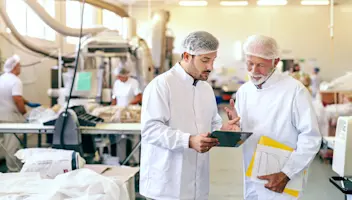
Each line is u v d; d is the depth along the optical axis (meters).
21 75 5.46
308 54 9.62
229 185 3.91
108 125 3.13
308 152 1.75
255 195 1.97
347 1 6.88
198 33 1.80
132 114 3.45
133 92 4.49
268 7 9.70
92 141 3.38
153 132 1.75
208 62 1.80
